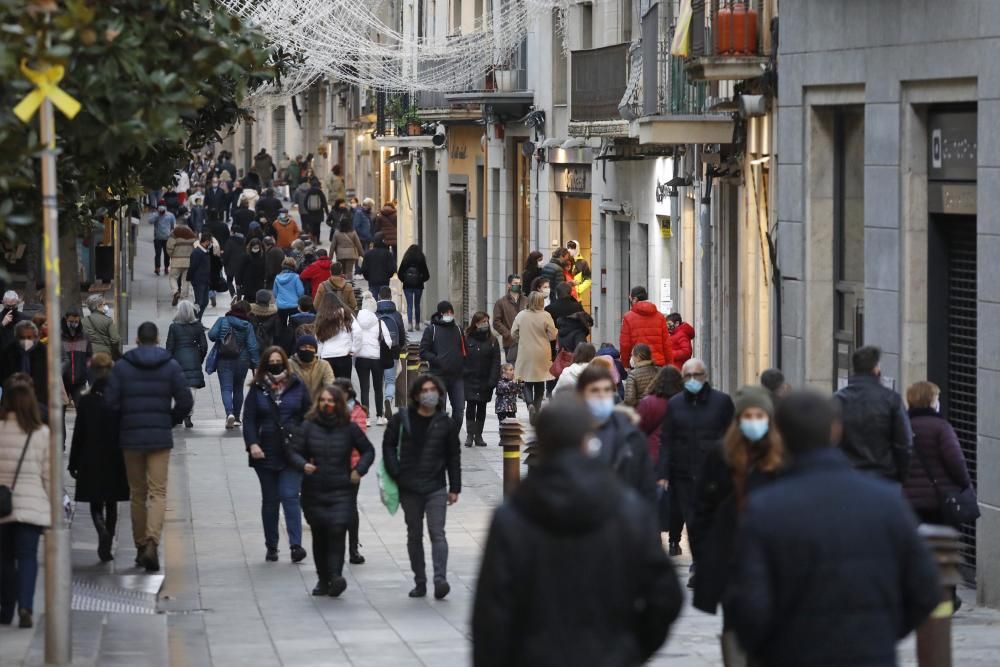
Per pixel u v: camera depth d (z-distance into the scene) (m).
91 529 47.66
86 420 41.97
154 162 44.66
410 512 38.84
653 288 80.00
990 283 37.53
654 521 16.48
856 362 33.00
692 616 35.88
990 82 38.00
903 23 42.00
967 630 33.78
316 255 104.00
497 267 111.50
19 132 27.95
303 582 41.25
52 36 27.34
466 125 116.81
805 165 48.12
